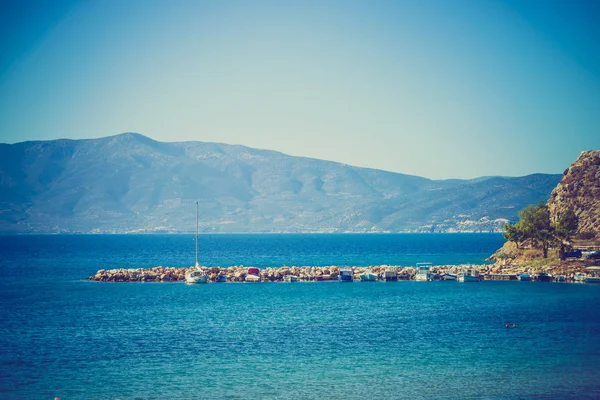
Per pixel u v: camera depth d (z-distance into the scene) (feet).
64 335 284.61
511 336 277.03
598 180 609.01
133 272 536.42
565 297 397.39
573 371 221.66
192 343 267.39
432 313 341.82
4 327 303.89
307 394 200.44
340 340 272.31
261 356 244.42
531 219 554.05
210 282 513.45
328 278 529.45
